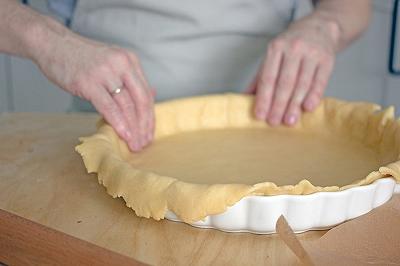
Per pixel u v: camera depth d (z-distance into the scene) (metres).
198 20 1.06
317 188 0.58
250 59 1.10
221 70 1.09
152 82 1.08
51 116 1.03
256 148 0.82
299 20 0.99
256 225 0.58
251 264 0.55
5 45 0.87
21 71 1.76
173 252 0.56
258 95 0.89
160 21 1.06
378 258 0.53
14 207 0.65
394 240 0.56
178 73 1.08
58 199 0.68
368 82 1.92
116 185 0.64
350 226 0.58
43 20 0.84
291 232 0.51
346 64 1.89
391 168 0.63
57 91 1.82
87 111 1.12
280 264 0.55
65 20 1.18
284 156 0.78
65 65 0.80
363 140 0.83
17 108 1.79
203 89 1.09
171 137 0.87
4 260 0.63
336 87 1.92
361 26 1.04
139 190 0.61
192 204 0.57
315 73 0.88
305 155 0.79
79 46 0.80
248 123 0.93
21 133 0.93
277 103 0.88
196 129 0.91
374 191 0.61
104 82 0.78
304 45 0.88
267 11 1.11
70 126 0.97
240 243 0.58
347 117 0.85
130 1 1.05
